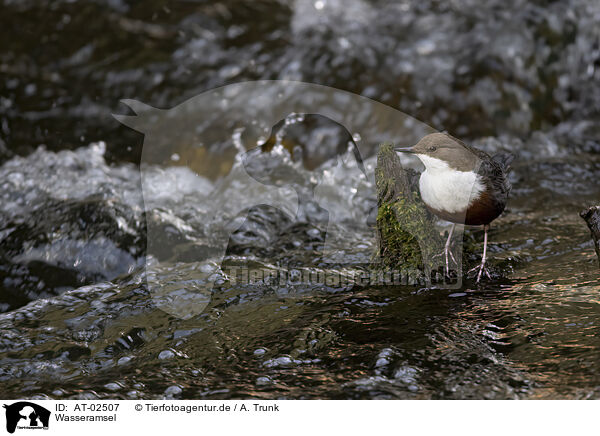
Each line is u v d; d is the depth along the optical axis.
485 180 4.81
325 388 3.99
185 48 10.84
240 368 4.31
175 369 4.36
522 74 9.96
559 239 6.00
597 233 5.11
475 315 4.67
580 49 10.21
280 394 3.97
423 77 10.10
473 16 10.93
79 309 5.31
